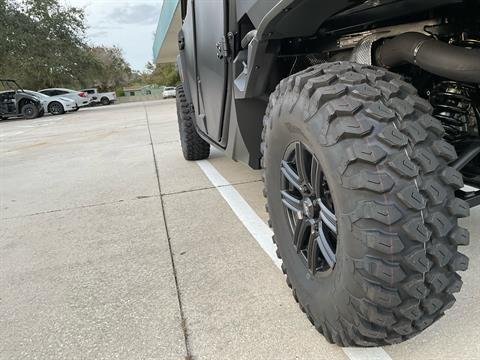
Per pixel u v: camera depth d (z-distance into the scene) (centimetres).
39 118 2106
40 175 586
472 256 219
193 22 342
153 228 321
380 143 123
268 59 201
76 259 279
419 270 120
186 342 178
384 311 128
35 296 234
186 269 245
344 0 152
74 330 196
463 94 186
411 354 155
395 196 119
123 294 224
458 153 169
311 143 142
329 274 151
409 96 134
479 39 161
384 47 172
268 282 219
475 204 165
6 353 184
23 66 2878
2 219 388
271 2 172
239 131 253
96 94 3553
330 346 164
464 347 155
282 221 186
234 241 278
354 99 131
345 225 127
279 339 172
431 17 173
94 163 632
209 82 312
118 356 174
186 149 530
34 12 2805
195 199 384
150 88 5981
